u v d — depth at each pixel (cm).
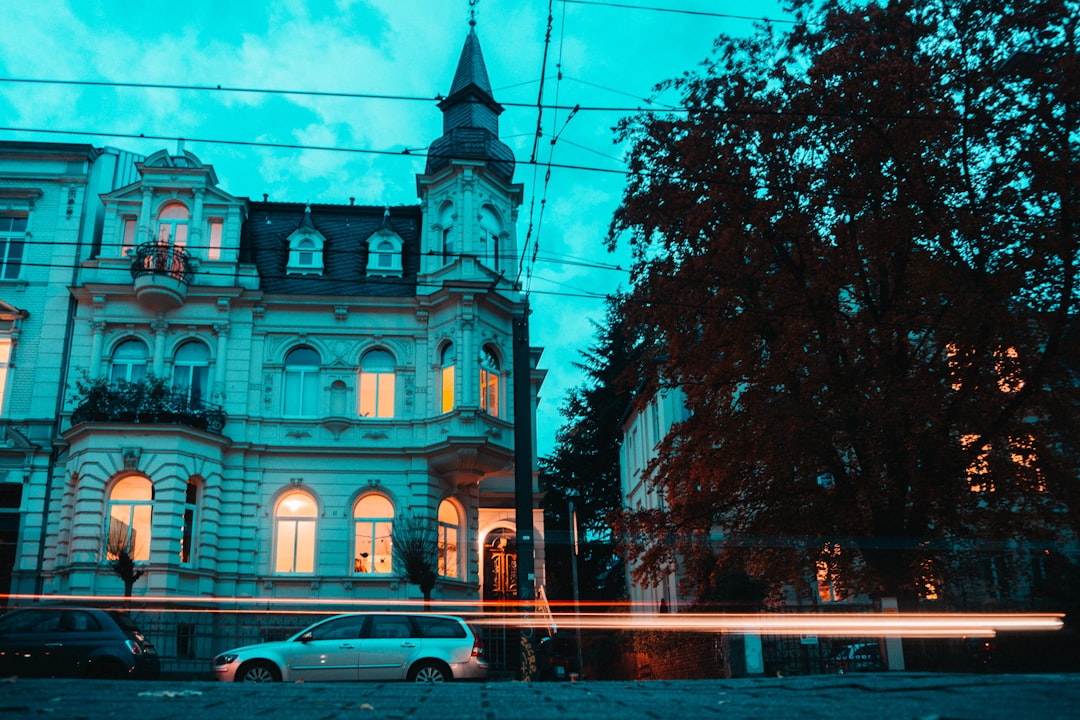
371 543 2808
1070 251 1647
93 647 1552
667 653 2589
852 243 1822
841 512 1755
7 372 2814
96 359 2802
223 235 2988
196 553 2623
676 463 1975
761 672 2044
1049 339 1672
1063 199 1648
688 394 1977
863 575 1805
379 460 2847
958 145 1772
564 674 2592
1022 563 1870
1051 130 1688
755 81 1878
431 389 2908
